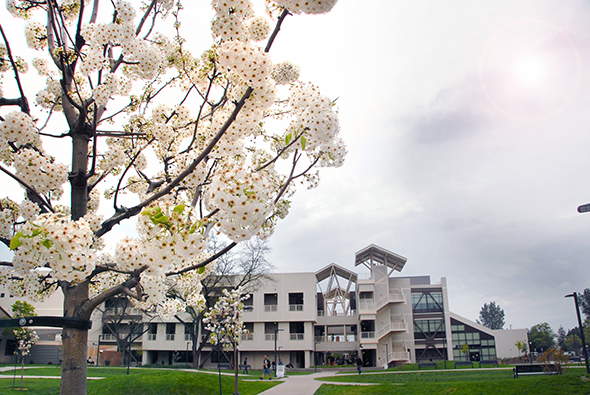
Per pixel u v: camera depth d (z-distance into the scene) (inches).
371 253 1681.8
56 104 244.4
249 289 1569.9
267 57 136.1
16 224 192.7
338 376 994.1
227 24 142.2
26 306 1295.5
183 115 250.1
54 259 128.5
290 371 1348.4
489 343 1643.7
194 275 242.7
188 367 1375.5
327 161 165.2
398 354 1537.9
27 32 247.8
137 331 1604.3
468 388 484.7
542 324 3191.4
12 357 1513.3
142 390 588.7
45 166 183.2
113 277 251.9
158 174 272.5
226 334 533.0
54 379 735.1
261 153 233.6
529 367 641.0
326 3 110.2
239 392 621.6
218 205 126.0
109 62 255.1
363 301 1620.3
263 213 128.0
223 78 182.2
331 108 150.2
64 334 183.6
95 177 259.6
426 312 1684.3
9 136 175.6
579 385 414.6
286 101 222.8
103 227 209.5
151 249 127.9
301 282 1588.3
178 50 254.4
